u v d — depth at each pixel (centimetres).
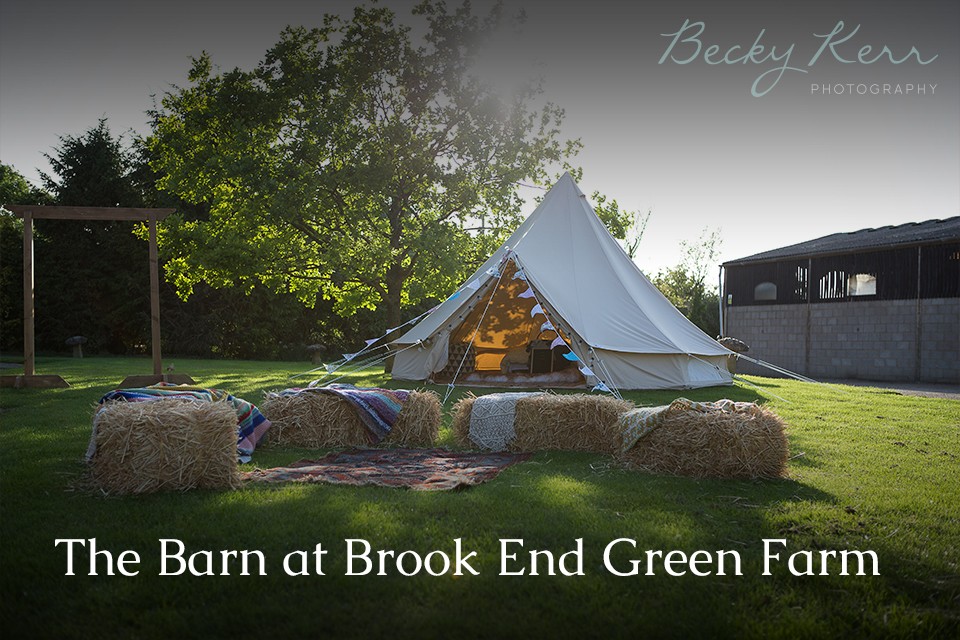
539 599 256
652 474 468
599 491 414
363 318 2978
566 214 1299
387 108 1669
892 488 432
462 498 393
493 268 1173
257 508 368
